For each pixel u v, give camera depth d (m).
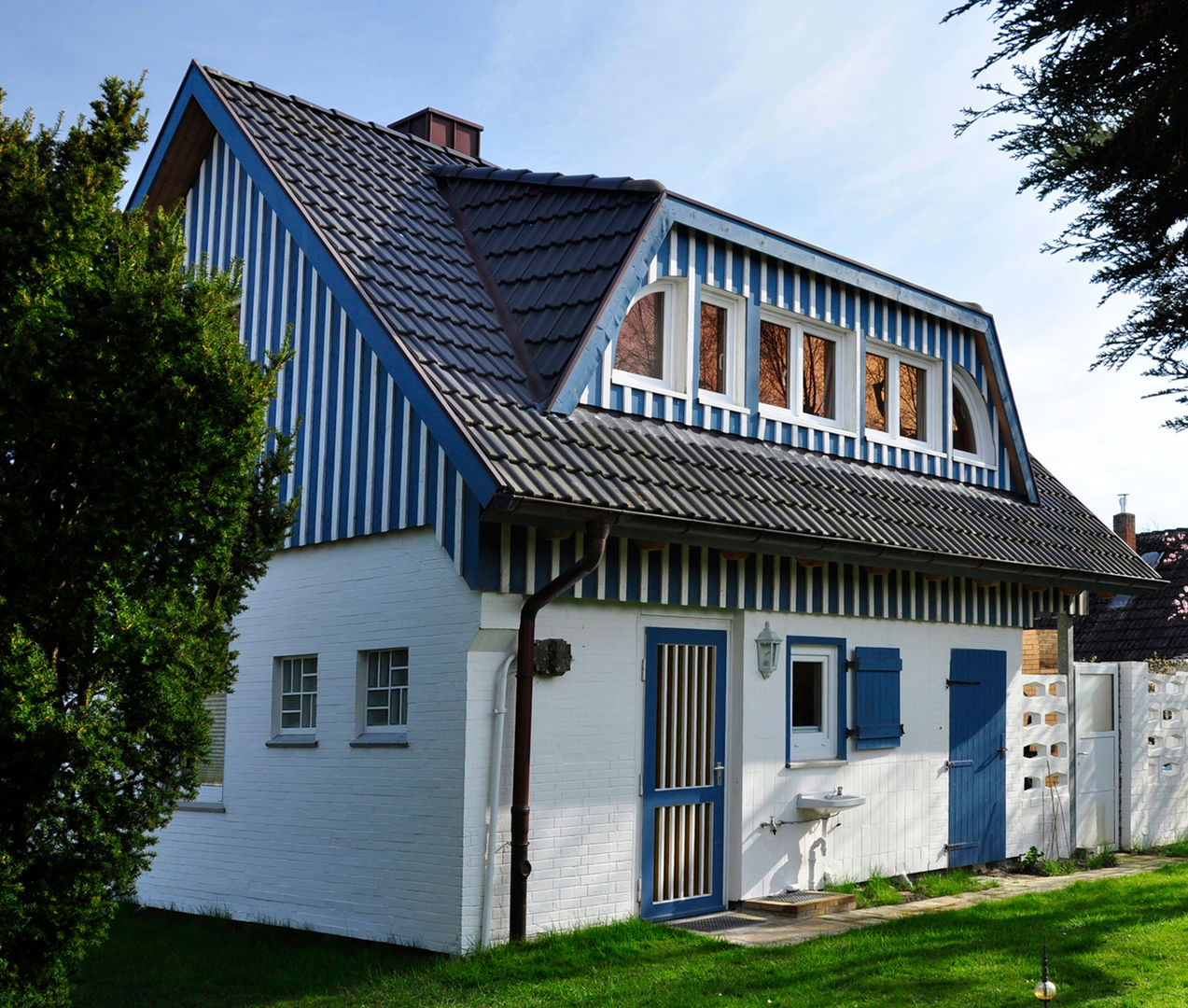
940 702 13.54
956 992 7.99
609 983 8.25
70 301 6.73
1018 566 12.89
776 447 12.04
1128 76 8.53
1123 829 15.86
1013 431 15.03
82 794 6.40
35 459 6.61
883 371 13.77
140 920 11.24
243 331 11.54
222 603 7.56
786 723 11.63
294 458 10.88
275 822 10.84
